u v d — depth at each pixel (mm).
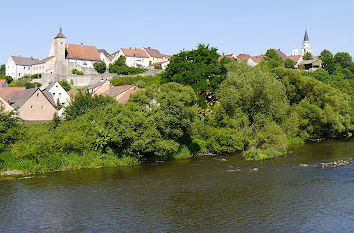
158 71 113000
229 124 53469
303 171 39219
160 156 48594
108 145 45625
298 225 23391
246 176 37188
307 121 67188
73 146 43312
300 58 145000
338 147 59031
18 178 37406
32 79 106938
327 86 69562
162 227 23312
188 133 49031
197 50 64562
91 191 32125
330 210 26125
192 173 39125
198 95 61344
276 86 56156
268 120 52375
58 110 70562
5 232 22797
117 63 114250
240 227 23156
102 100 57531
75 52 124312
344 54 139250
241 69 60812
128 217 25250
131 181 35812
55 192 31859
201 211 26312
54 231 22906
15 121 44750
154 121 45531
